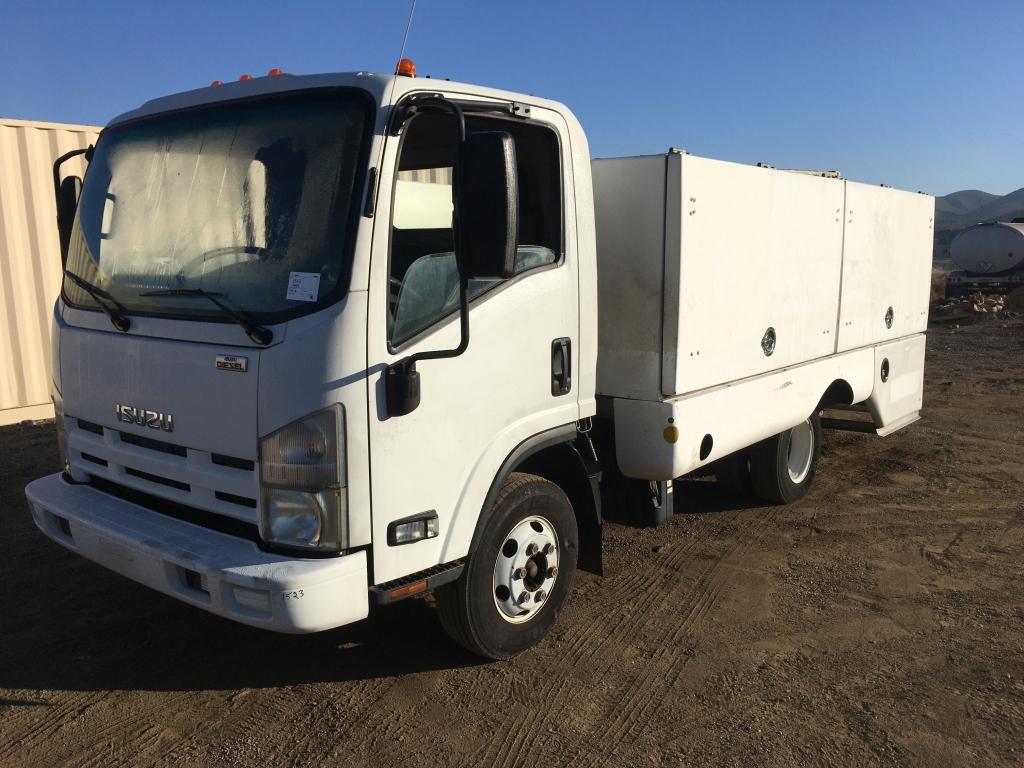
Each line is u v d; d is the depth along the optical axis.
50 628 4.27
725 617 4.51
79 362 3.69
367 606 3.07
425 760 3.21
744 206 4.95
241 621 2.97
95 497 3.63
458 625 3.71
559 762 3.22
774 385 5.47
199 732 3.37
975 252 27.50
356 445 2.98
